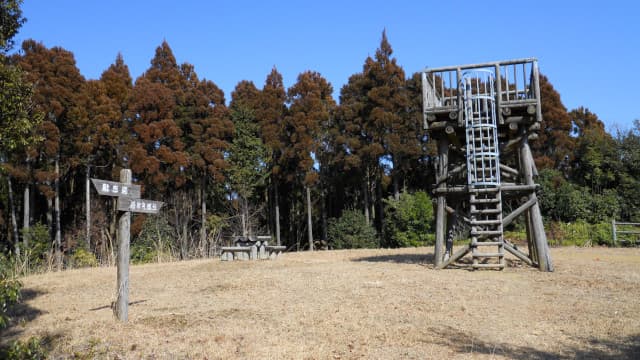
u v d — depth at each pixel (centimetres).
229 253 1725
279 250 1822
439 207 1254
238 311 819
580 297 860
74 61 2798
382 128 3288
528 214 1270
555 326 695
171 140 3127
